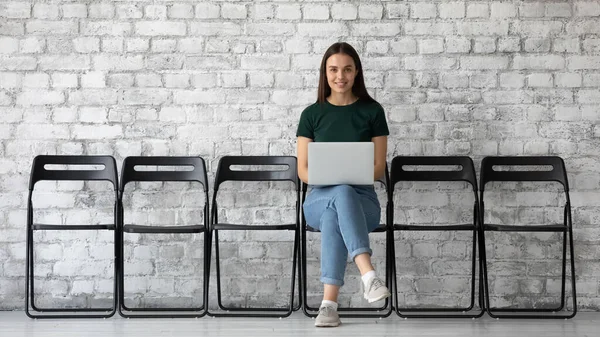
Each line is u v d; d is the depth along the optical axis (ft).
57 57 14.70
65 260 14.71
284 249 14.78
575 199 14.66
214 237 14.82
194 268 14.78
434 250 14.73
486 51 14.70
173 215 14.76
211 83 14.76
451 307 14.66
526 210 14.73
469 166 14.24
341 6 14.70
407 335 11.99
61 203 14.73
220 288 14.69
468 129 14.70
